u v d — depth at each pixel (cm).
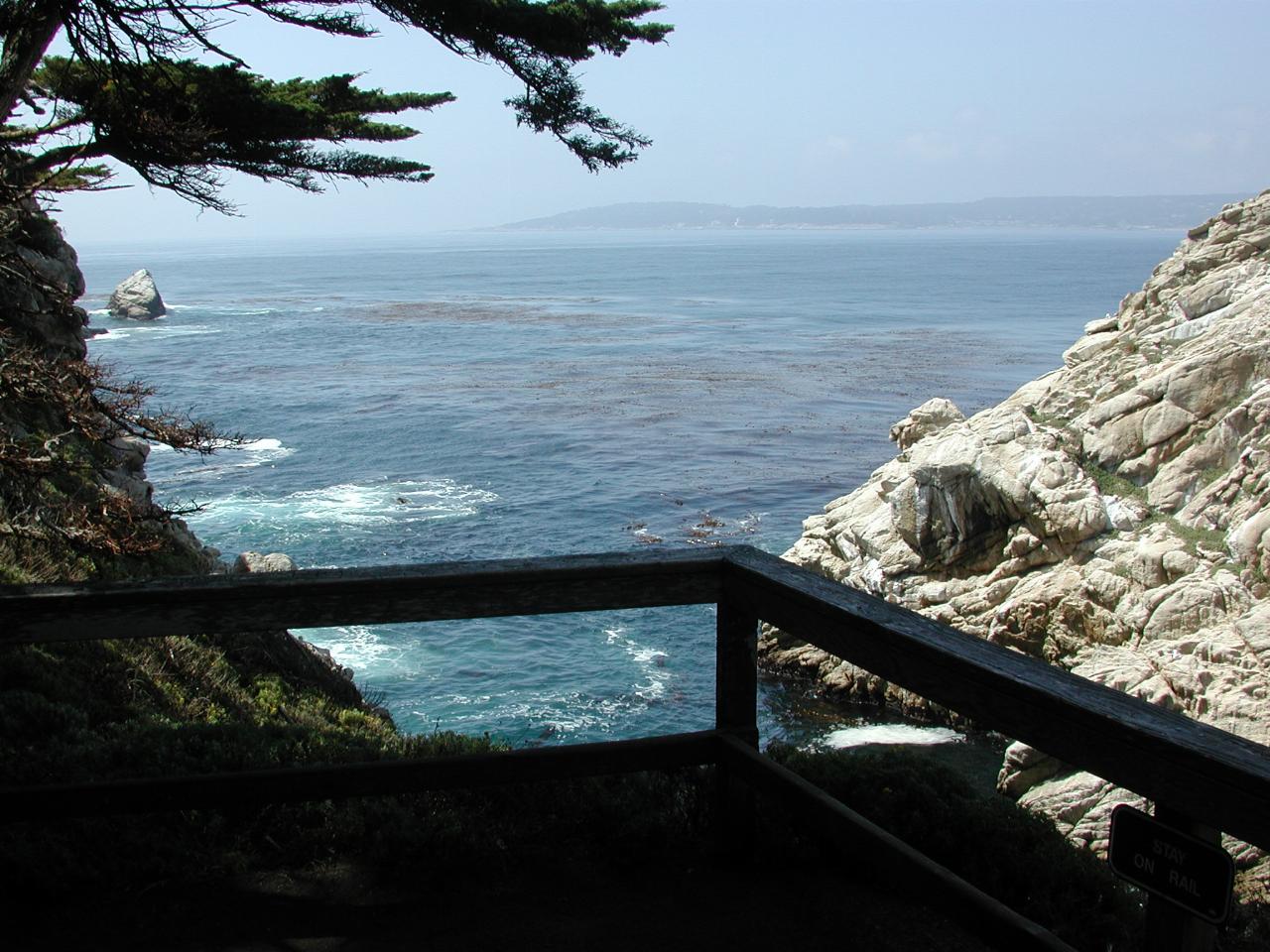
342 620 425
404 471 5747
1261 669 2561
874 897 439
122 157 1154
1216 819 255
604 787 525
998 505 3503
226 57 999
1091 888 494
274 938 421
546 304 18050
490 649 3409
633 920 430
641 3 1191
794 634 410
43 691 873
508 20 1130
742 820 474
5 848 462
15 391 1104
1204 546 3103
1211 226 4216
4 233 1155
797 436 6669
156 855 475
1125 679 2730
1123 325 4197
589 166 1321
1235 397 3359
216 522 4741
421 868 471
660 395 8256
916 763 632
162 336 12238
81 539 1130
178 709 1053
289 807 515
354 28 1091
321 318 14925
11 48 970
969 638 345
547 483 5519
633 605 442
